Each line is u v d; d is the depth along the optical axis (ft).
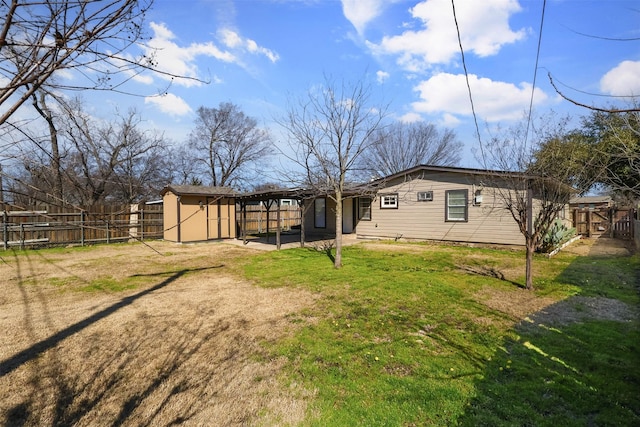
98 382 9.80
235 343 12.34
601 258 29.40
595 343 11.91
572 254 31.83
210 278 23.09
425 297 17.70
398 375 9.87
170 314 15.56
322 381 9.64
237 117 96.37
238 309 16.19
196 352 11.66
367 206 46.96
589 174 20.39
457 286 19.89
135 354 11.54
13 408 8.59
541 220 20.07
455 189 38.22
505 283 20.57
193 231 44.78
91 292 19.54
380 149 87.51
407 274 23.16
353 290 19.20
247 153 98.17
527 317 14.70
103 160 33.47
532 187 29.48
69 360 11.14
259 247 39.11
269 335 13.01
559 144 20.86
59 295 18.93
